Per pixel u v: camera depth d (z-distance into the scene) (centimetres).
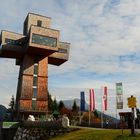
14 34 9100
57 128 4734
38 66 9269
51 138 4566
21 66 9581
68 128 4525
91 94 6500
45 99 9050
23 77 8944
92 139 3334
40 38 8562
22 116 8438
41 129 5197
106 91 6025
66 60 9862
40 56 9281
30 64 9100
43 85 9162
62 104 14100
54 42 8725
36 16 9694
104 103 6025
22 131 6322
